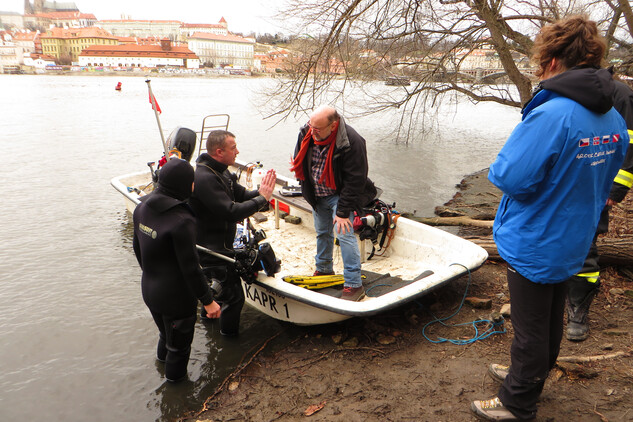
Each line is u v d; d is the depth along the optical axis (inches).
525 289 81.4
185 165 111.4
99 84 2751.0
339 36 292.8
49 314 175.2
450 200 346.9
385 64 329.7
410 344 132.8
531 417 90.2
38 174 404.8
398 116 549.6
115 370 141.0
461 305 149.9
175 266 116.4
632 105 106.1
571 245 76.2
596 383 104.7
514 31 313.9
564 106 71.2
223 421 110.7
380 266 173.9
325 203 146.9
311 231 215.9
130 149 537.3
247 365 133.3
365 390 114.1
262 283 142.7
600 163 74.0
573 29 72.9
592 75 70.6
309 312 141.6
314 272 162.1
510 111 1133.1
